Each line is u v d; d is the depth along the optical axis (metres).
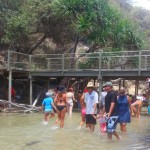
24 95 31.42
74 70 24.42
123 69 22.80
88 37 30.31
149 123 16.67
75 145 10.49
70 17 29.88
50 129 14.04
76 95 27.73
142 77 24.36
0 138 11.73
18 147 10.16
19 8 32.19
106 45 30.75
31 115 20.50
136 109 20.06
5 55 32.50
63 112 14.50
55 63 25.19
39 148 10.02
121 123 13.23
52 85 29.78
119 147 10.16
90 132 13.12
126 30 31.70
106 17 30.19
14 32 30.38
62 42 34.31
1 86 30.17
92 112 13.04
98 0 30.05
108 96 10.98
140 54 22.44
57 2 29.55
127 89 38.56
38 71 25.55
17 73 26.22
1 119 18.03
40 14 30.31
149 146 10.34
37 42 34.38
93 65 24.30
